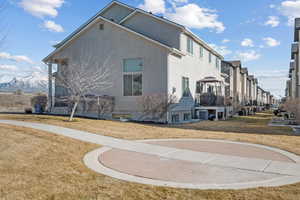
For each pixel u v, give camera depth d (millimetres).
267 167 6285
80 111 18922
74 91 14930
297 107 18391
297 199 4148
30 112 20547
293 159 7164
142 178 5320
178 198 4227
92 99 18094
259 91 70312
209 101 22188
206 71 25500
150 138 10609
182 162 6746
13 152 6695
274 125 17516
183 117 19984
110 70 18812
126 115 18172
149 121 17438
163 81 17188
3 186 4547
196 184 4949
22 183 4738
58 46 20812
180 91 19094
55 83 19766
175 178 5340
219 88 25328
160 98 16922
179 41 18891
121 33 18547
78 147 8164
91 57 19406
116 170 5918
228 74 35406
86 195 4309
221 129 14805
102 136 10406
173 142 9828
